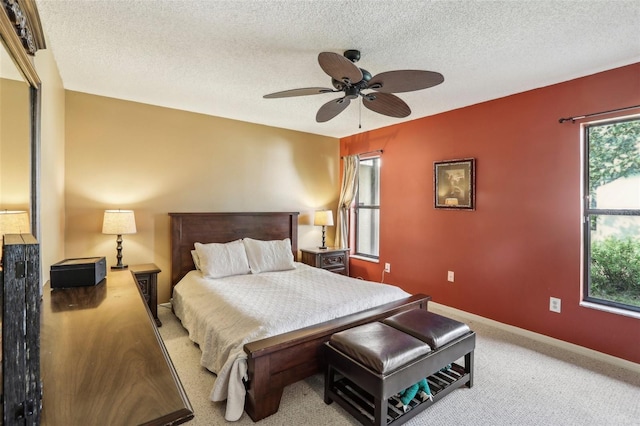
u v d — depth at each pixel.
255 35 2.11
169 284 3.71
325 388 2.05
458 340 2.13
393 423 1.76
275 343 1.87
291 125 4.47
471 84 2.90
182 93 3.21
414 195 4.10
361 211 5.13
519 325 3.12
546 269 2.94
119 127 3.39
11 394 0.65
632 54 2.30
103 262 2.33
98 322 1.40
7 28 1.17
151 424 0.74
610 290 2.67
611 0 1.71
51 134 2.35
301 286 3.04
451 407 2.00
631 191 2.55
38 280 0.69
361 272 4.89
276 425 1.83
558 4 1.75
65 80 2.88
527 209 3.06
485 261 3.39
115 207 3.39
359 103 3.49
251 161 4.32
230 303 2.50
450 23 1.94
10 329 0.65
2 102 1.24
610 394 2.14
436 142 3.85
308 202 4.92
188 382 2.23
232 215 4.06
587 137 2.76
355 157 4.92
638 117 2.50
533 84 2.90
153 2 1.76
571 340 2.78
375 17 1.89
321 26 2.00
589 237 2.76
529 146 3.04
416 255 4.09
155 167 3.62
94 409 0.78
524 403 2.04
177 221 3.66
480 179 3.42
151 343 1.18
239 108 3.70
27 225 1.56
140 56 2.41
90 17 1.90
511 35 2.07
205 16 1.90
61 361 1.02
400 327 2.18
